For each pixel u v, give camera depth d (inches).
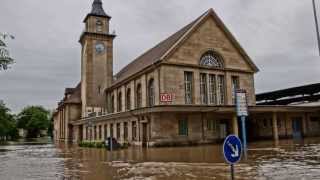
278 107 1555.1
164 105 1328.7
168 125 1423.5
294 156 820.6
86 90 2460.6
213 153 978.1
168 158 885.8
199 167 673.0
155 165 736.3
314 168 606.9
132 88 1886.1
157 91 1553.9
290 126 1713.8
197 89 1606.8
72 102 2706.7
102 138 2006.6
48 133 5073.8
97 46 2539.4
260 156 844.0
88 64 2495.1
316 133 1780.3
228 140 294.7
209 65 1678.2
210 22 1696.6
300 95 2123.5
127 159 909.8
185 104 1487.5
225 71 1705.2
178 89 1558.8
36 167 797.9
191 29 1624.0
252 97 1758.1
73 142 2603.3
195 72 1612.9
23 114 4589.1
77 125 2534.5
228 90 1691.7
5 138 3900.1
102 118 1948.8
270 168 624.7
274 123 1565.0
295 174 546.6
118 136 1775.3
